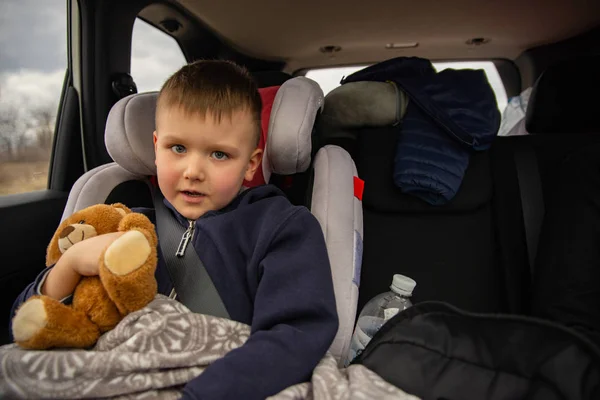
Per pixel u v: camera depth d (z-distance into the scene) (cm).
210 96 73
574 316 86
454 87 120
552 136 129
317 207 92
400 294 88
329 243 87
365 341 94
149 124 98
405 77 127
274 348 60
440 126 116
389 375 60
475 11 180
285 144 90
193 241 81
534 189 121
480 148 116
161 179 77
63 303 66
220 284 77
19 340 58
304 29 196
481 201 121
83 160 133
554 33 207
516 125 200
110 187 100
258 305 68
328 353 71
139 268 61
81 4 121
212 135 73
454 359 57
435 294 120
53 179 126
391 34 205
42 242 112
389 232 125
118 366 57
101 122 132
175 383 61
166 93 77
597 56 129
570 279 90
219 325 67
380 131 129
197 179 75
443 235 123
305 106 93
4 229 99
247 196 86
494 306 118
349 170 99
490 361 54
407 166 115
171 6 157
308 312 66
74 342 61
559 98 134
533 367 51
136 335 60
